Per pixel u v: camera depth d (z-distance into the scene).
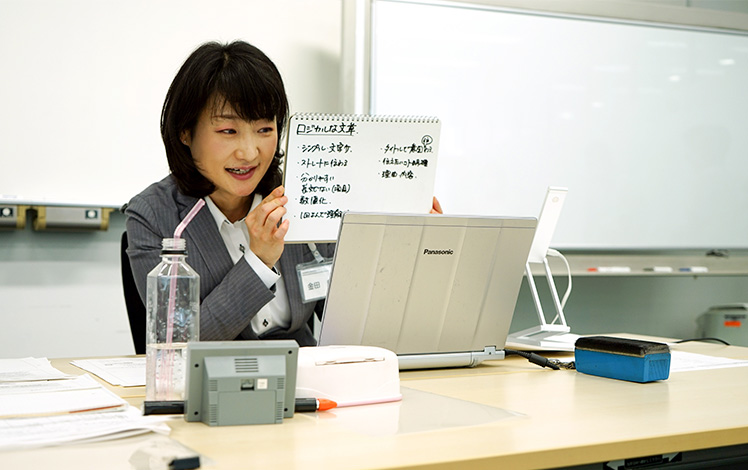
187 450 0.72
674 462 0.89
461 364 1.31
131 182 2.68
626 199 3.36
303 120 1.20
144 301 1.40
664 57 3.41
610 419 0.89
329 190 1.25
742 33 3.55
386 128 1.25
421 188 1.29
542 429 0.83
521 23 3.16
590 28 3.27
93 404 0.91
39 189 2.56
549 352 1.54
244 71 1.28
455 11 3.06
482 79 3.11
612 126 3.32
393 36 2.98
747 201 3.59
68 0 2.60
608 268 3.32
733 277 3.72
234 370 0.85
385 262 1.20
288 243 1.35
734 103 3.55
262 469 0.66
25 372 1.19
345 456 0.71
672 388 1.12
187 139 1.37
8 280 2.54
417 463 0.68
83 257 2.64
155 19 2.72
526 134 3.18
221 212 1.48
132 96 2.68
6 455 0.71
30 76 2.55
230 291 1.25
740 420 0.90
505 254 1.28
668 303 3.60
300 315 1.48
